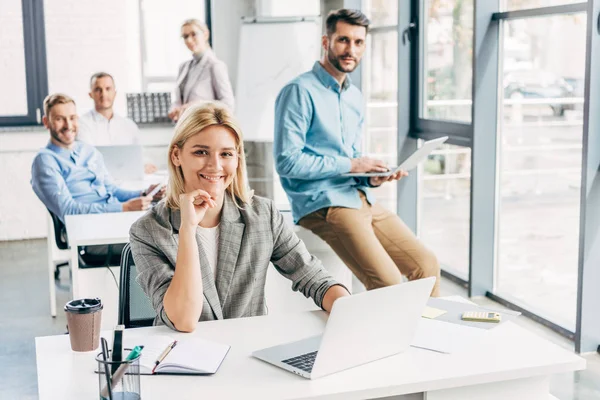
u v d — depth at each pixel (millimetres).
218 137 2229
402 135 5711
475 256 4793
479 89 4598
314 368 1806
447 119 5285
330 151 4016
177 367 1846
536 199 4371
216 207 2332
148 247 2279
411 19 5574
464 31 4969
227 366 1896
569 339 4090
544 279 4383
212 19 7262
